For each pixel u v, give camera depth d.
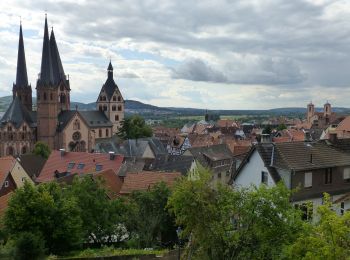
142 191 46.44
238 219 26.69
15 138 162.50
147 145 136.38
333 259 19.66
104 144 136.88
